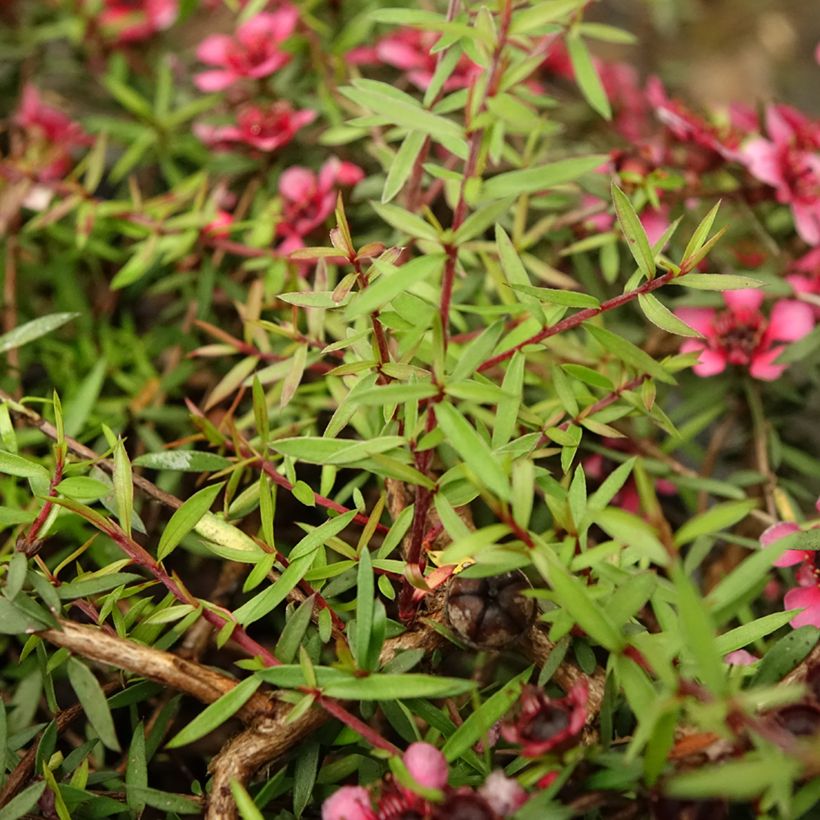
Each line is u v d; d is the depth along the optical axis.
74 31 0.40
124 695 0.26
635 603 0.23
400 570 0.25
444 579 0.25
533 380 0.30
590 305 0.25
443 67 0.26
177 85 0.41
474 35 0.25
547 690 0.27
